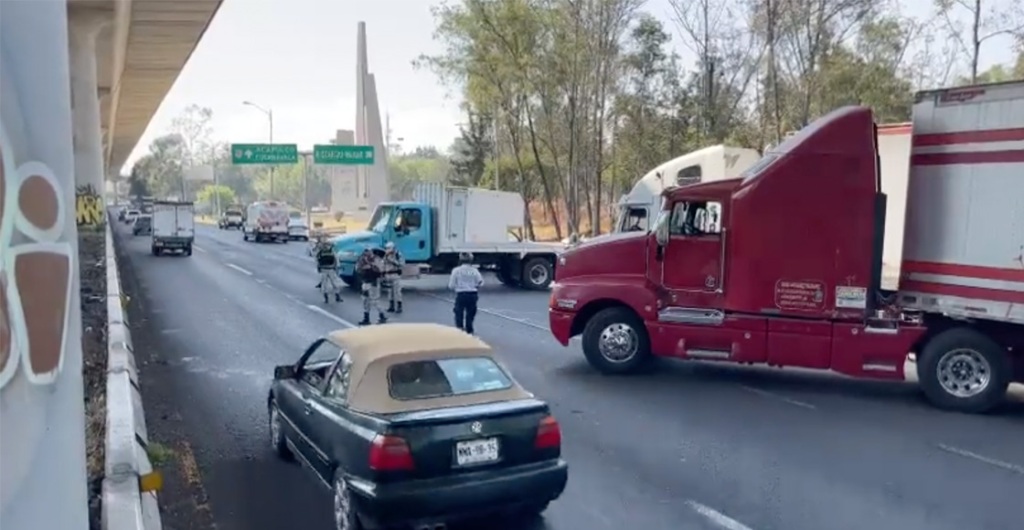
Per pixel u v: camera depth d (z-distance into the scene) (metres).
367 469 5.46
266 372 12.00
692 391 11.27
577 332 12.77
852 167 10.96
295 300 21.09
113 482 5.75
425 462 5.45
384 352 6.06
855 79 31.17
